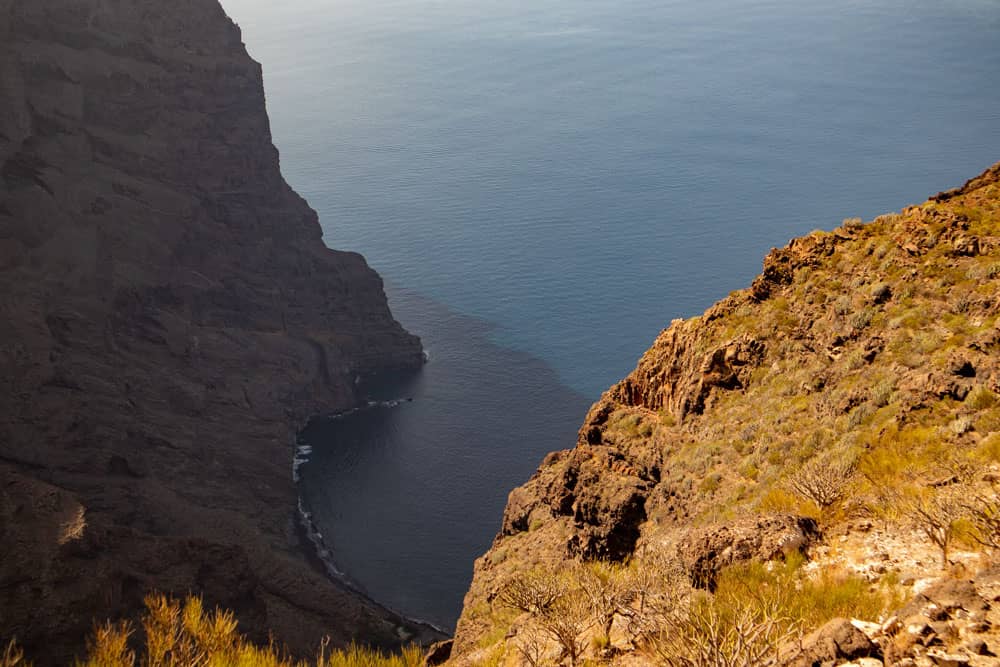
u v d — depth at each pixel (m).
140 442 152.12
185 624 18.73
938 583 12.36
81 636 86.12
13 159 171.50
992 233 37.03
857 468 26.02
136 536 98.56
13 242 162.50
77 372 153.62
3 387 140.38
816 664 11.51
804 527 19.33
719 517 30.62
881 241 41.03
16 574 86.38
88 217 180.50
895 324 35.41
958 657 10.64
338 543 148.50
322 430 192.88
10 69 174.00
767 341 41.16
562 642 17.33
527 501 49.56
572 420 196.62
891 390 31.31
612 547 37.44
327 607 115.38
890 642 11.34
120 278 178.25
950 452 24.30
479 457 178.62
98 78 192.25
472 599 44.09
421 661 19.17
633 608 17.27
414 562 141.62
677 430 41.34
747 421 37.44
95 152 191.25
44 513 93.81
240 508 152.50
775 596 15.59
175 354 180.62
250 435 176.75
